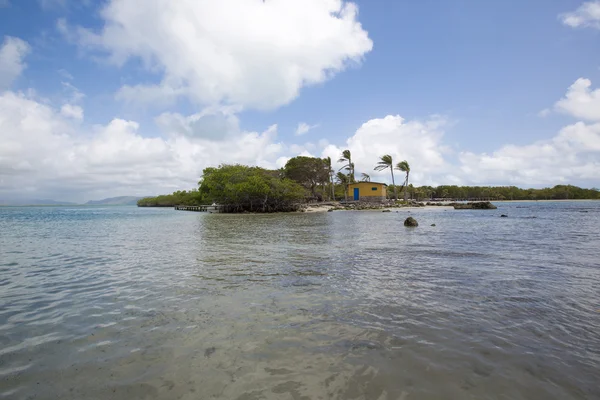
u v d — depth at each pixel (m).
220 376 3.54
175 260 10.39
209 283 7.41
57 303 6.12
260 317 5.24
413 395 3.16
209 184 57.47
